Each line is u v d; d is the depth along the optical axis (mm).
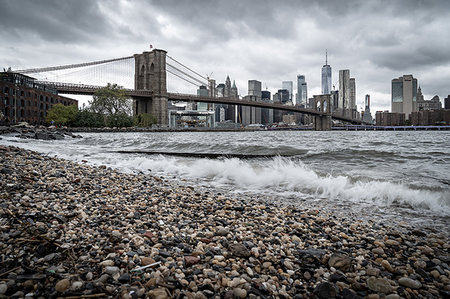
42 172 6168
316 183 6305
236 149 14719
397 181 6457
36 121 70875
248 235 3244
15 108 59438
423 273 2494
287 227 3588
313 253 2803
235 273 2330
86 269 2240
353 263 2686
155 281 2113
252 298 2016
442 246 3129
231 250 2732
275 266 2564
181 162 9438
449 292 2176
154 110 102500
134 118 89438
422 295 2189
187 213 4035
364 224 3902
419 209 4629
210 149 15023
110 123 80875
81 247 2613
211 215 3990
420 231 3514
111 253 2477
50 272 2137
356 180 6680
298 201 5141
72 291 1933
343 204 4949
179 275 2250
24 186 4602
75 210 3631
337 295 2094
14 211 3285
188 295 1985
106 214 3625
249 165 8430
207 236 3146
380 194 5406
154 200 4598
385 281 2295
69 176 6047
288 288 2213
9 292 1877
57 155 11789
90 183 5590
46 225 3021
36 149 14352
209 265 2463
